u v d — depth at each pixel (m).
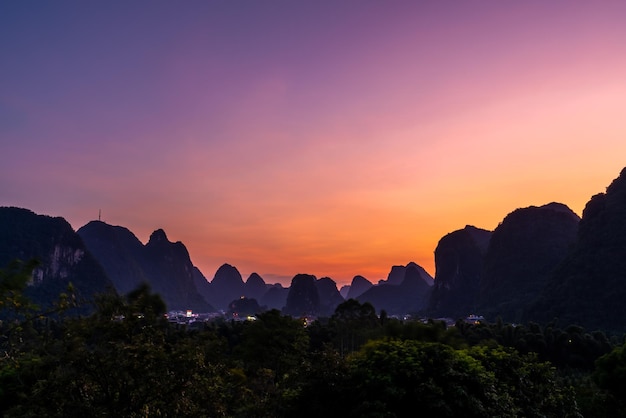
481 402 8.38
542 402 10.87
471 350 11.48
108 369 6.47
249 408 10.84
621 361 18.92
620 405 17.47
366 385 8.45
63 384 6.38
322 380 8.91
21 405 6.66
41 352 6.64
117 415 6.43
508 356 11.18
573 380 31.20
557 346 43.88
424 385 8.13
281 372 26.42
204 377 7.48
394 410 8.09
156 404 6.67
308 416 8.74
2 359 6.22
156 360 6.71
